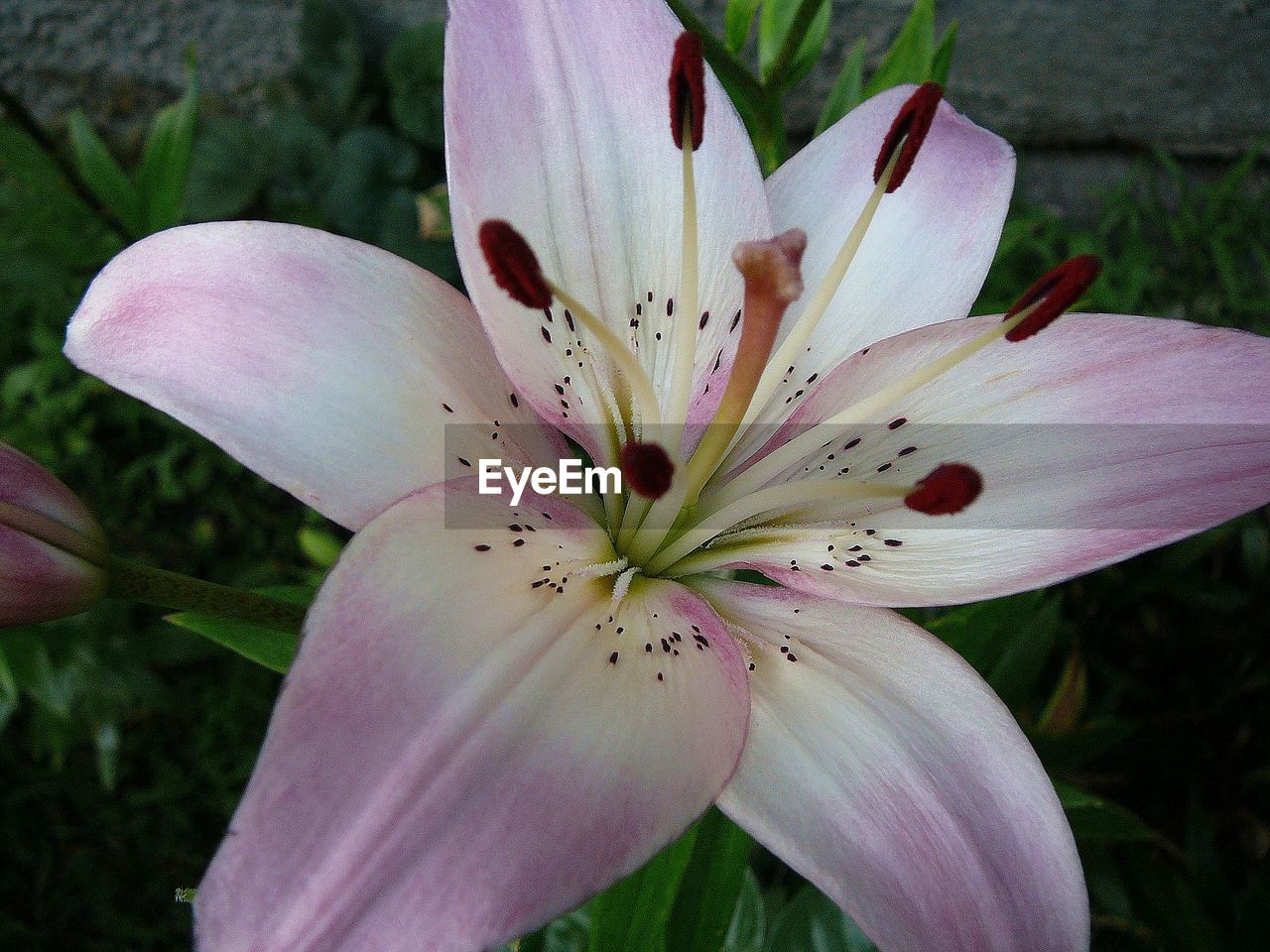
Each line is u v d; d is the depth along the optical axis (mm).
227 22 399
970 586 135
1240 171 367
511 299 140
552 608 128
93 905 324
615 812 111
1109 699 311
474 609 120
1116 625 331
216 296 128
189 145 245
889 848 122
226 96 423
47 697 292
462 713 111
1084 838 215
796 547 149
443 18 390
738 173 152
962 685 132
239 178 371
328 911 94
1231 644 324
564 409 148
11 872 329
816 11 192
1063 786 189
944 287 160
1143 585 315
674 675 130
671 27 148
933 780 126
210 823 335
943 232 160
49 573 130
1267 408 134
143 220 253
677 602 142
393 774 103
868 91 214
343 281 133
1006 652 226
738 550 151
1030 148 418
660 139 151
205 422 122
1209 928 250
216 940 91
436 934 97
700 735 122
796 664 139
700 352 157
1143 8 376
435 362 135
